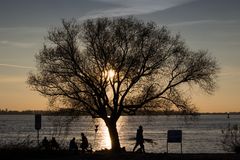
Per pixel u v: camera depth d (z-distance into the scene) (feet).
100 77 181.47
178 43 185.57
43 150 131.75
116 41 182.29
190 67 185.06
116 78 181.16
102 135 441.68
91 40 181.57
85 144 154.40
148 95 182.70
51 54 181.57
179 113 186.91
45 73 183.32
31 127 603.67
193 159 124.88
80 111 183.32
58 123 185.37
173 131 134.41
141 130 153.48
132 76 181.47
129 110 184.75
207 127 605.31
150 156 132.87
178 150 238.48
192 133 439.22
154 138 361.10
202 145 276.62
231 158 126.31
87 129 575.38
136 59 180.14
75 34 183.21
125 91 182.60
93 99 182.50
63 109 183.42
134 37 183.11
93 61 183.01
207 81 185.98
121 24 183.11
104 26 182.50
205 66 185.98
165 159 125.90
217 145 275.18
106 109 185.98
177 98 184.65
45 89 183.42
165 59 184.55
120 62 180.34
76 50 182.19
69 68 180.75
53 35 183.42
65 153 135.95
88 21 183.52
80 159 125.70
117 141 183.21
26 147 130.41
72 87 182.70
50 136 335.06
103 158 128.47
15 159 122.52
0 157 121.29
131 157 130.31
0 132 432.25
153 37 184.03
